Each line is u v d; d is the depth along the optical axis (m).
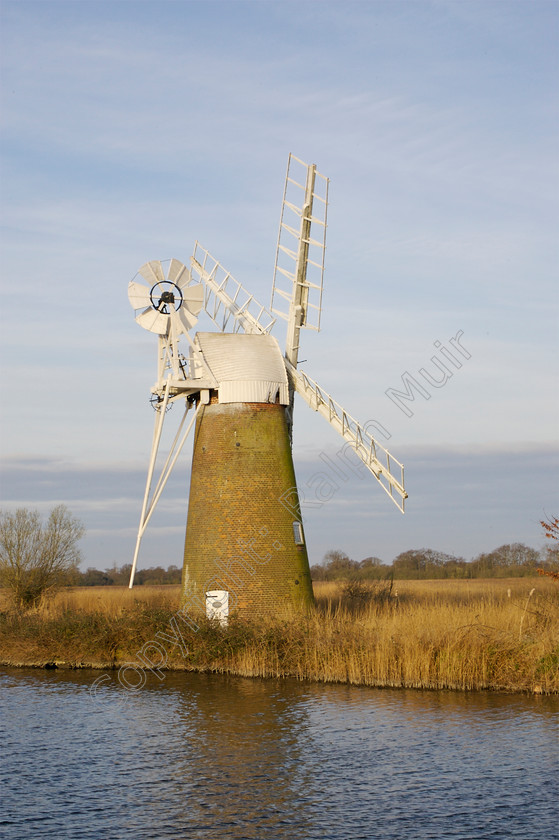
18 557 52.34
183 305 36.56
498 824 16.75
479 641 28.11
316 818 17.19
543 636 27.61
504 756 20.48
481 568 85.19
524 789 18.42
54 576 53.28
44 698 28.42
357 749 21.34
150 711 25.81
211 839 16.30
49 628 35.59
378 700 26.19
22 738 23.34
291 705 25.84
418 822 16.89
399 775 19.45
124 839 16.38
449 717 23.95
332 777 19.44
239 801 18.19
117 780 19.67
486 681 27.28
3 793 18.95
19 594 51.62
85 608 42.91
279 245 38.28
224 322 39.62
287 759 20.75
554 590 34.38
